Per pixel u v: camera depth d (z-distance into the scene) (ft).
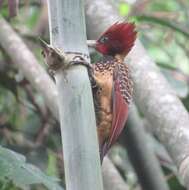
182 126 20.35
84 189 15.72
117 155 33.37
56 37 17.06
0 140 32.09
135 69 23.53
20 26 34.19
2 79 33.06
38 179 18.86
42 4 34.78
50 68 16.78
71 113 16.37
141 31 35.99
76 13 17.11
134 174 32.17
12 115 33.78
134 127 26.99
